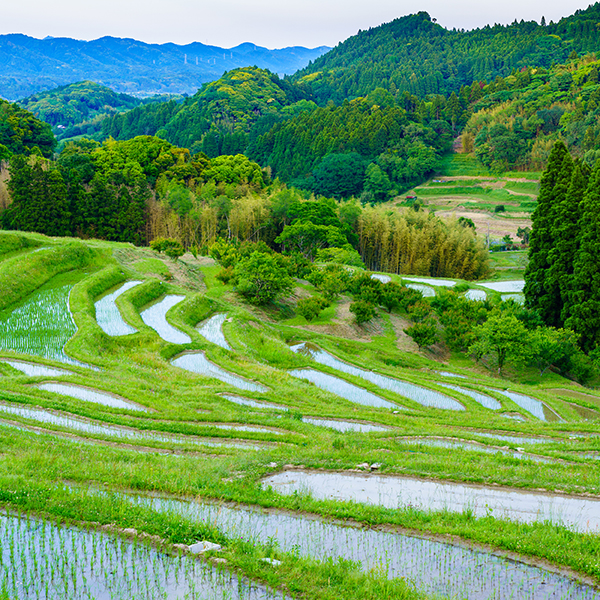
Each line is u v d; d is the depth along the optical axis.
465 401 38.94
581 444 26.75
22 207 88.69
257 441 23.77
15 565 12.08
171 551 12.84
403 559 13.35
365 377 44.12
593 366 53.97
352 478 19.05
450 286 84.69
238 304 64.12
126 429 24.22
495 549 13.90
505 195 188.75
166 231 105.69
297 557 12.74
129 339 42.44
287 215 114.38
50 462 17.83
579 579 12.72
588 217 59.34
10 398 26.30
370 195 187.88
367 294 66.56
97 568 12.09
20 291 50.88
